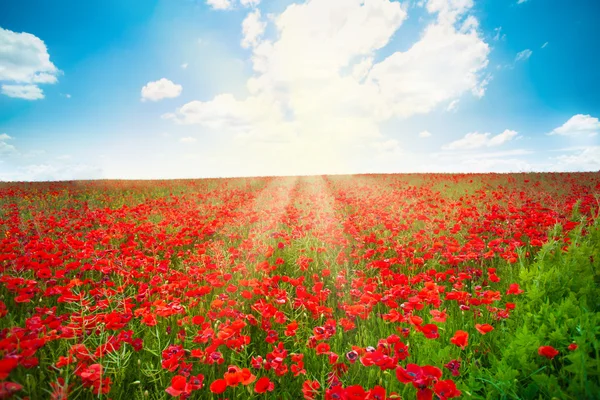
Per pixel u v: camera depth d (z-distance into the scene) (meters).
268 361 2.34
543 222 5.16
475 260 4.54
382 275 3.71
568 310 2.38
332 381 1.99
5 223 7.02
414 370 1.71
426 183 16.70
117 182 23.22
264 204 12.21
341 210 10.39
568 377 1.96
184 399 1.93
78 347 2.19
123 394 2.28
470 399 1.88
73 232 6.98
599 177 15.51
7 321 3.05
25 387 2.05
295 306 3.21
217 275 3.81
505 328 2.59
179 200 13.34
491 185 13.88
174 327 3.10
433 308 3.27
